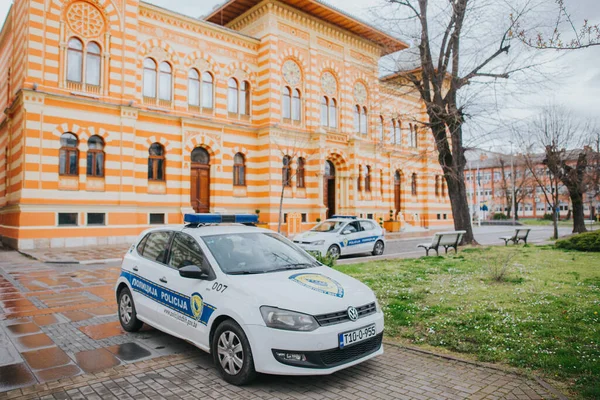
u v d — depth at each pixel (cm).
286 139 2752
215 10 2858
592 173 2991
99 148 2072
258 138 2733
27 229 1847
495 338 606
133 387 473
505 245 2019
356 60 3259
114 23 2119
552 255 1543
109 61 2098
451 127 1886
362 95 3347
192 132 2412
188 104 2441
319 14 2892
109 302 891
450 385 474
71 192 1966
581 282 983
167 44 2352
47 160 1906
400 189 3778
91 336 662
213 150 2506
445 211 4184
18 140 1984
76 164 2005
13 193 2038
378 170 3416
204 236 594
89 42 2061
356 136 3281
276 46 2720
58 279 1151
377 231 1842
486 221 6231
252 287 493
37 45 1895
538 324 661
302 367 450
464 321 689
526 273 1119
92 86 2050
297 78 2880
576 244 1753
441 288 938
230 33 2602
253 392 461
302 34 2883
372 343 512
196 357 570
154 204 2261
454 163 1928
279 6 2720
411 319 712
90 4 2053
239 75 2675
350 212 3094
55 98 1928
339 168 3128
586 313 712
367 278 1069
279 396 451
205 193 2517
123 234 2108
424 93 1961
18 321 743
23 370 521
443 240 1596
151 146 2295
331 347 458
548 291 887
